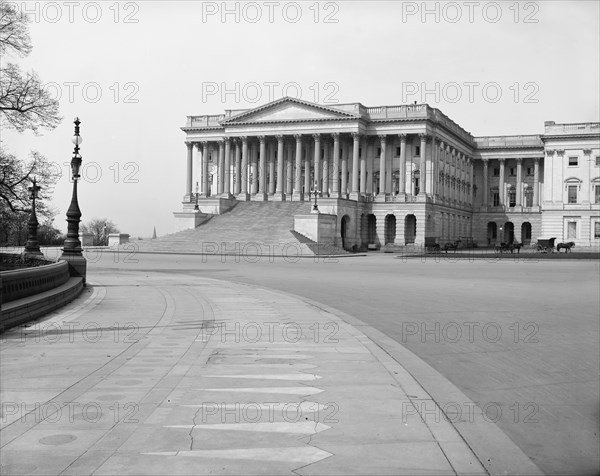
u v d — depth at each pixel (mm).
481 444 8078
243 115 115562
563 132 110938
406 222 111312
